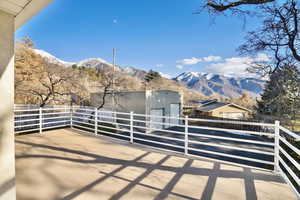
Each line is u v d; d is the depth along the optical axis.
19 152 3.69
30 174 2.70
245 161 5.54
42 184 2.42
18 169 2.86
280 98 9.24
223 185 2.51
